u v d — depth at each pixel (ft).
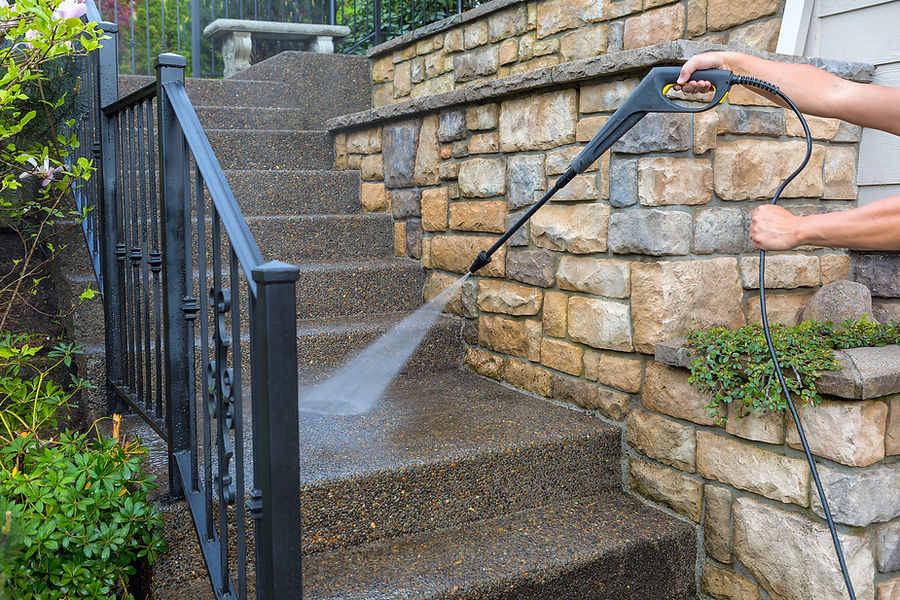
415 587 6.26
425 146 11.27
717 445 7.40
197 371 8.69
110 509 6.35
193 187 11.66
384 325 10.27
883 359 6.45
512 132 9.45
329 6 18.38
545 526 7.54
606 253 8.30
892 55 8.07
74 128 10.28
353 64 15.16
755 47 8.94
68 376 9.70
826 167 8.56
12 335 9.69
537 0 11.58
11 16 7.41
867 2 8.18
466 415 8.75
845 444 6.33
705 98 7.59
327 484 6.86
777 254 8.29
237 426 5.44
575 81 8.31
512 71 12.10
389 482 7.13
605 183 8.20
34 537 5.81
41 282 10.72
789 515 6.81
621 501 8.20
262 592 4.92
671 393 7.76
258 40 18.88
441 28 13.12
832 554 6.49
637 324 7.95
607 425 8.45
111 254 8.71
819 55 8.71
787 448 6.84
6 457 6.82
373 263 11.57
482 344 10.46
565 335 9.00
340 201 13.09
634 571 7.27
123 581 6.46
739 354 7.01
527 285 9.56
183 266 6.90
